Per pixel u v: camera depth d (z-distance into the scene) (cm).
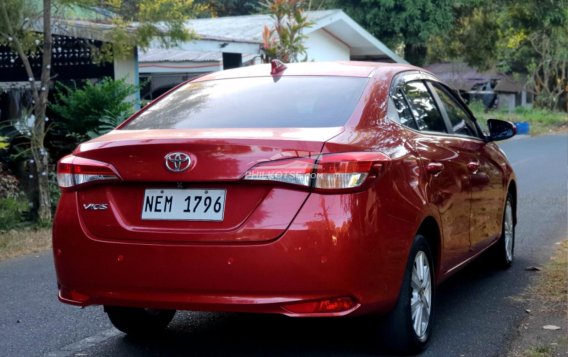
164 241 421
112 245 430
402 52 3672
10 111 1522
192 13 1242
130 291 430
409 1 3152
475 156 599
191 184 422
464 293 632
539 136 3070
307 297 405
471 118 648
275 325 554
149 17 1112
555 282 653
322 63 546
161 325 537
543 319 549
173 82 1923
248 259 407
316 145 413
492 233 643
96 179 439
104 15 1177
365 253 412
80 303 446
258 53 1692
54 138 1287
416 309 474
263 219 407
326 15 2027
